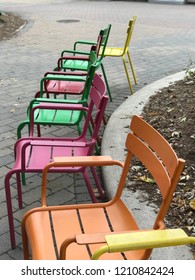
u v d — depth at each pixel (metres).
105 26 12.20
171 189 1.82
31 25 12.23
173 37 10.76
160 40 10.29
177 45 9.73
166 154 1.96
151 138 2.13
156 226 1.88
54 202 3.20
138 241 1.60
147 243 1.60
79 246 2.02
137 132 2.27
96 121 2.79
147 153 2.14
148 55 8.61
